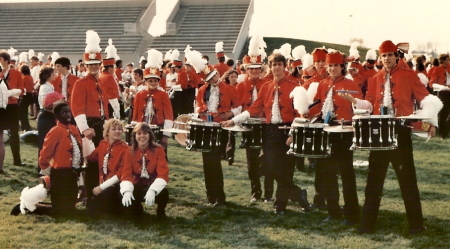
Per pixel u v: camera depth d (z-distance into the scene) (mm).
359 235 6410
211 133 7473
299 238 6305
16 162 10703
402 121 6168
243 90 8977
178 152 12781
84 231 6555
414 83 6238
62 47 41969
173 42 41562
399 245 6008
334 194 7102
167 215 7332
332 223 6941
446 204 7773
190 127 7504
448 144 13750
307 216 7293
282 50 10867
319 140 6504
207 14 44562
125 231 6578
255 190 8250
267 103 7527
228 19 43844
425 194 8422
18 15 45656
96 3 46000
